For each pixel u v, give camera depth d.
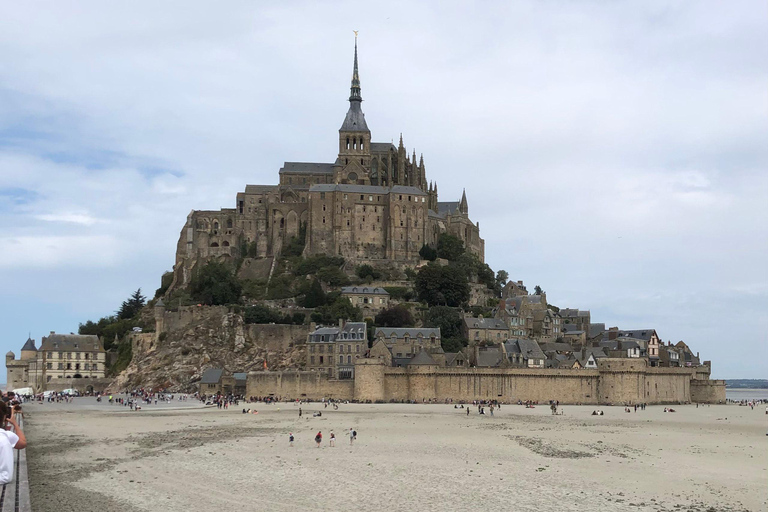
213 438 130.50
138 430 144.00
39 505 76.25
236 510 76.00
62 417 171.25
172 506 77.00
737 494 86.31
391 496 82.81
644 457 113.19
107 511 74.19
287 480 91.00
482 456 111.69
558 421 168.50
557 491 86.38
